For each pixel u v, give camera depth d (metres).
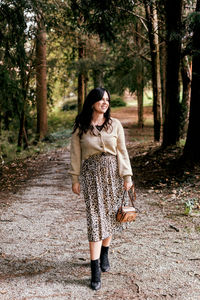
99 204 2.99
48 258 3.57
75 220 4.93
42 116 18.64
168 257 3.47
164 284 2.93
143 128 21.95
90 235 2.96
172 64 9.15
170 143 9.62
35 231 4.47
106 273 3.18
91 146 2.99
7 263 3.46
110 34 8.33
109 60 16.03
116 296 2.76
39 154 13.38
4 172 9.45
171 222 4.52
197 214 4.71
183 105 11.62
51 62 18.09
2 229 4.59
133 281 3.00
